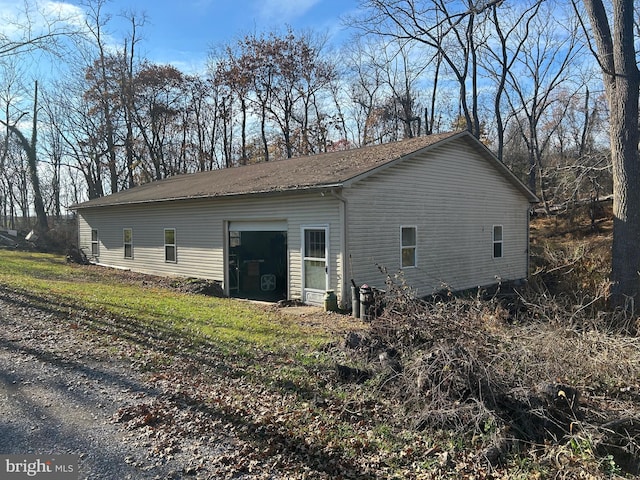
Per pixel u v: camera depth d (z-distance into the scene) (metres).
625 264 10.32
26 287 11.24
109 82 32.47
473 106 26.06
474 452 3.98
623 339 6.30
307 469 3.60
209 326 8.12
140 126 34.31
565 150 33.25
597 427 4.18
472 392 4.47
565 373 5.45
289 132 36.41
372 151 14.06
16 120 25.38
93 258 20.95
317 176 11.48
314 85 36.38
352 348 6.38
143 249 17.59
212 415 4.44
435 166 13.42
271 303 11.96
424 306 6.17
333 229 10.88
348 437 4.18
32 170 32.94
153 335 7.31
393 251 11.96
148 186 21.91
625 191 10.34
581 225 24.05
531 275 16.47
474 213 15.00
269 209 12.45
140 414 4.39
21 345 6.46
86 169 37.25
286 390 5.23
